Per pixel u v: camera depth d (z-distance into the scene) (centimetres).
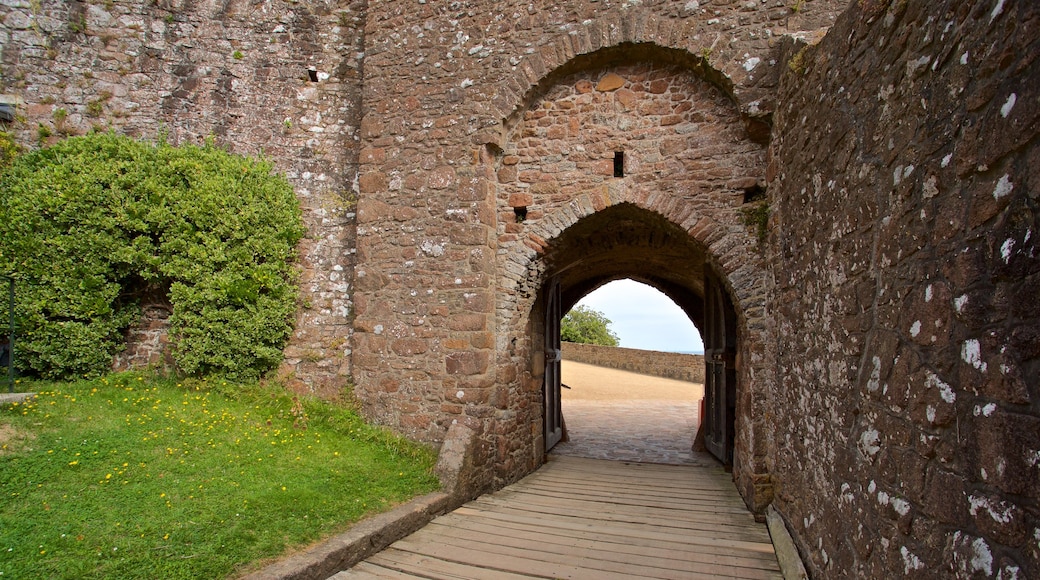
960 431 156
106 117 576
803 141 346
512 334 525
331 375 566
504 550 359
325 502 368
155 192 528
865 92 245
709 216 470
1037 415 124
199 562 274
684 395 1403
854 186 253
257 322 548
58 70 575
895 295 205
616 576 324
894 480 198
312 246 586
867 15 246
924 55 190
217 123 586
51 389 476
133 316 550
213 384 536
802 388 333
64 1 579
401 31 547
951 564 158
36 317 502
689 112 485
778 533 361
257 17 602
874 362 222
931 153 181
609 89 503
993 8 148
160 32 588
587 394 1390
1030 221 129
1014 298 134
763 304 450
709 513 445
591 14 488
